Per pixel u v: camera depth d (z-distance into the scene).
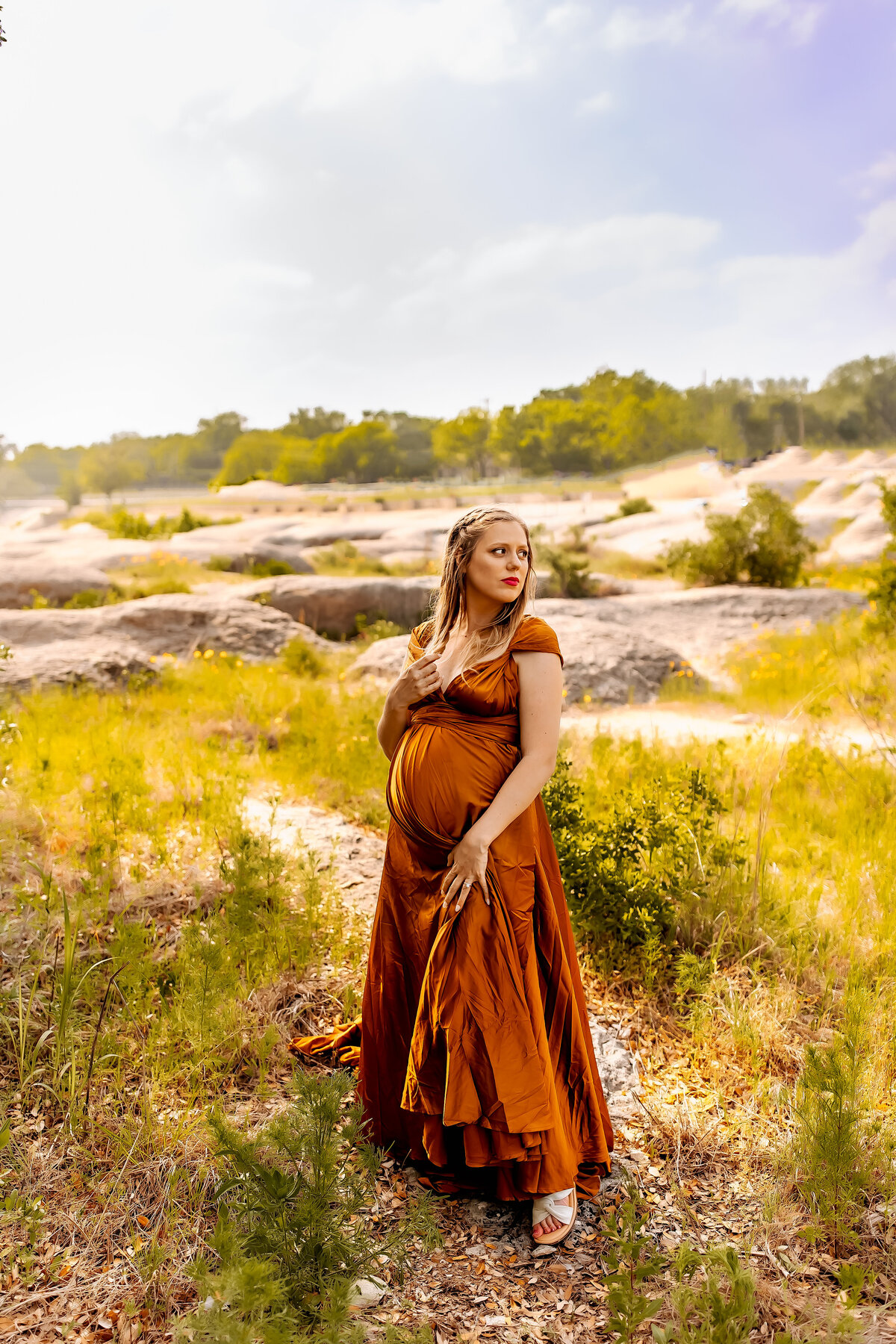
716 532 21.33
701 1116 3.10
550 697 2.60
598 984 3.96
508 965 2.55
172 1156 2.68
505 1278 2.39
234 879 3.84
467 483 87.25
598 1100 2.79
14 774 5.16
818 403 125.88
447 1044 2.52
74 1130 2.74
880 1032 3.44
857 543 32.84
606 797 5.85
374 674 11.91
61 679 9.39
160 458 156.38
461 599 2.66
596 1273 2.42
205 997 3.07
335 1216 2.24
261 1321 1.83
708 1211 2.66
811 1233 2.45
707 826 4.60
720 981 3.78
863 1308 2.23
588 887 4.19
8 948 3.52
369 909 4.37
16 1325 2.12
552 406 121.81
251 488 95.25
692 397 126.12
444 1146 2.67
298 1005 3.51
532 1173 2.49
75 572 18.88
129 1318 2.16
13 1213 2.44
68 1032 3.02
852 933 4.17
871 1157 2.71
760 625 15.89
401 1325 2.19
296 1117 2.37
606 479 80.44
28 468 120.44
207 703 8.80
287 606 18.73
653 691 12.45
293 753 6.92
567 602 16.34
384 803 5.99
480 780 2.59
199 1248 2.34
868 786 6.26
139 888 4.14
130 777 5.30
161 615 13.57
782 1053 3.41
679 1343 2.04
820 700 8.77
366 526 38.12
